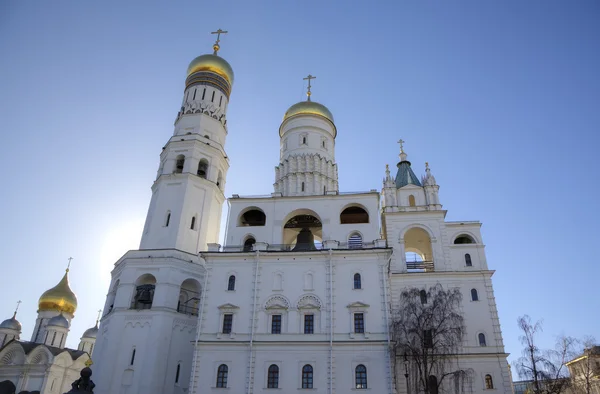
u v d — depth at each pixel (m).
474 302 56.16
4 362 74.56
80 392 38.31
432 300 50.62
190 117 70.50
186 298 60.09
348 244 54.25
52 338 87.12
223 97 75.31
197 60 76.56
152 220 62.12
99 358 55.53
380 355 45.38
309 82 79.31
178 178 64.31
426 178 65.75
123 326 54.50
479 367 52.25
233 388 45.62
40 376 72.38
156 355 51.94
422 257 70.25
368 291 49.09
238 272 51.97
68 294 96.38
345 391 44.25
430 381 50.28
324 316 48.28
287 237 63.69
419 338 44.84
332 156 71.69
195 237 62.06
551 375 48.66
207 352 47.66
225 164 71.25
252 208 58.56
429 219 61.84
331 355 45.69
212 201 65.94
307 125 71.38
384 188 65.69
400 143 74.19
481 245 60.59
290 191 65.31
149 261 57.72
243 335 48.25
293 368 45.88
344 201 57.31
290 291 50.09
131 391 50.56
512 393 50.75
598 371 58.66
